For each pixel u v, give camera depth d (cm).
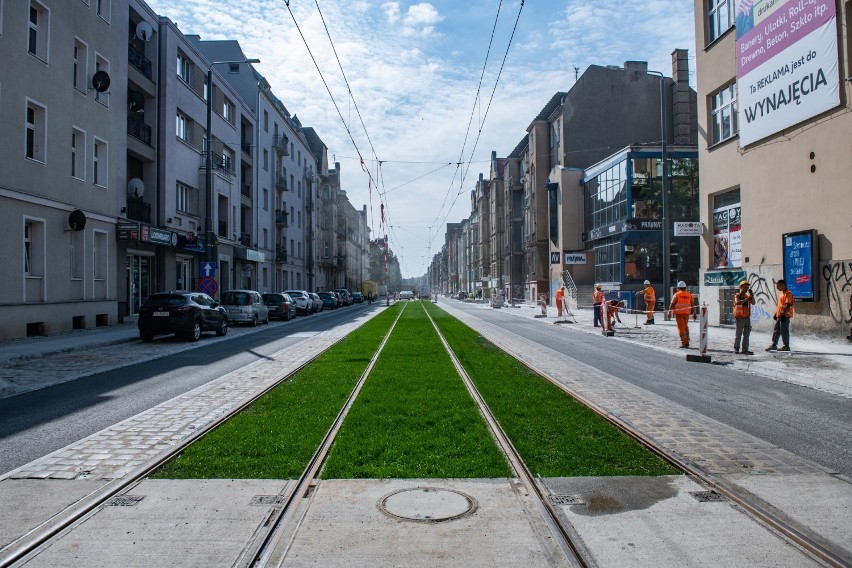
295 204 5741
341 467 534
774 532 403
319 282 7031
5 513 438
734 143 2020
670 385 1013
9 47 1750
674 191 3481
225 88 3684
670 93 4494
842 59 1514
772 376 1119
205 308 1936
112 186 2356
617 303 2092
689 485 495
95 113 2233
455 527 409
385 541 388
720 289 2159
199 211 3266
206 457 566
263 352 1554
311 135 7431
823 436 665
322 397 868
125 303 2519
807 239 1633
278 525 414
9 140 1750
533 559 364
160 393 949
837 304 1559
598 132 4500
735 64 2011
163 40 2850
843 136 1523
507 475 515
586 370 1179
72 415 787
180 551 374
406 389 927
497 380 1027
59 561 362
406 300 8781
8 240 1750
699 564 357
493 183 7525
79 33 2131
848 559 360
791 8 1684
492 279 7612
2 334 1716
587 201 4312
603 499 461
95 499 459
